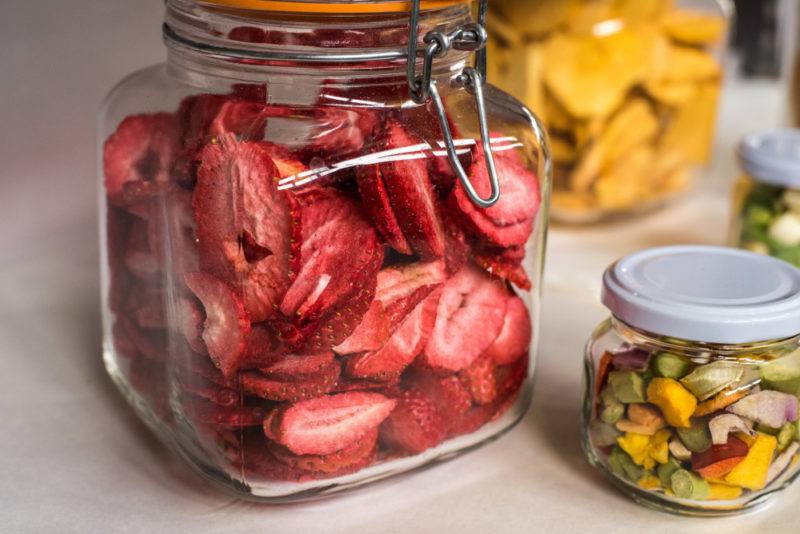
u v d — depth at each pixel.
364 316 0.43
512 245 0.46
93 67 0.69
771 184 0.62
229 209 0.43
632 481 0.47
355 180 0.43
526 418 0.53
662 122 0.69
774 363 0.45
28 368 0.57
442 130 0.44
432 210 0.44
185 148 0.45
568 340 0.58
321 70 0.44
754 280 0.47
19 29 0.67
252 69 0.45
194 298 0.44
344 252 0.43
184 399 0.46
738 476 0.45
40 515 0.47
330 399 0.44
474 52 0.47
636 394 0.46
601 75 0.66
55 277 0.65
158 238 0.47
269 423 0.44
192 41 0.45
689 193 0.75
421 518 0.47
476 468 0.50
